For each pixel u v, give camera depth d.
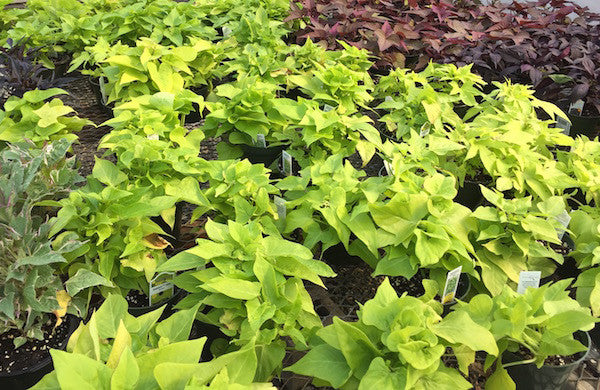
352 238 0.80
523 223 0.69
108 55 1.16
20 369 0.57
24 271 0.58
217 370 0.40
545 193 0.83
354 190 0.74
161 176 0.78
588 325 0.54
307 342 0.58
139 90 1.08
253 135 0.93
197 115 1.26
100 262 0.65
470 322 0.50
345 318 0.76
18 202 0.67
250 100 0.95
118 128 0.87
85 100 1.38
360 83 1.28
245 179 0.73
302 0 1.59
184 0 1.76
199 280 0.62
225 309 0.57
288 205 0.74
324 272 0.61
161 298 0.71
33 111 0.88
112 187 0.66
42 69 1.17
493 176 0.86
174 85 1.07
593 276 0.71
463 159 0.94
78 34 1.39
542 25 1.47
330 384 0.53
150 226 0.69
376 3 1.64
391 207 0.69
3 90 1.16
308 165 0.90
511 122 0.93
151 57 1.06
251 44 1.27
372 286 0.82
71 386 0.36
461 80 1.13
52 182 0.71
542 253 0.71
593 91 1.26
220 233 0.62
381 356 0.49
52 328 0.62
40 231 0.61
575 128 1.26
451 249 0.67
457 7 1.68
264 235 0.72
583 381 0.69
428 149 0.84
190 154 0.79
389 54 1.36
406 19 1.50
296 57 1.23
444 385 0.47
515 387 0.61
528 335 0.59
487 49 1.40
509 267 0.70
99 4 1.57
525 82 1.38
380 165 1.14
